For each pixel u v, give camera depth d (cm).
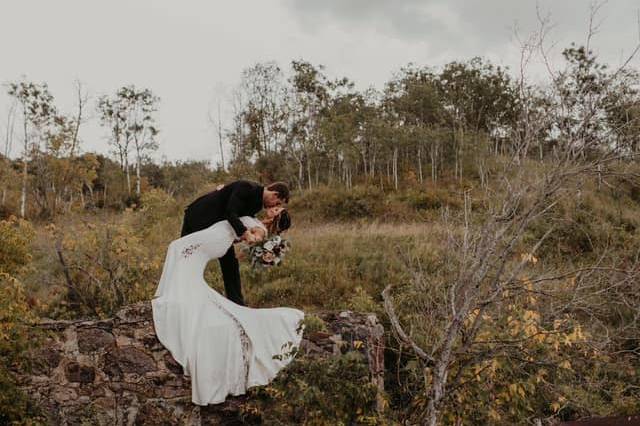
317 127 3812
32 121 3550
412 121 4069
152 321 660
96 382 661
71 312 1116
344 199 2670
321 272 1370
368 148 3800
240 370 637
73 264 1189
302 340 661
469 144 2794
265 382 635
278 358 604
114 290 1120
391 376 743
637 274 539
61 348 669
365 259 1445
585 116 534
